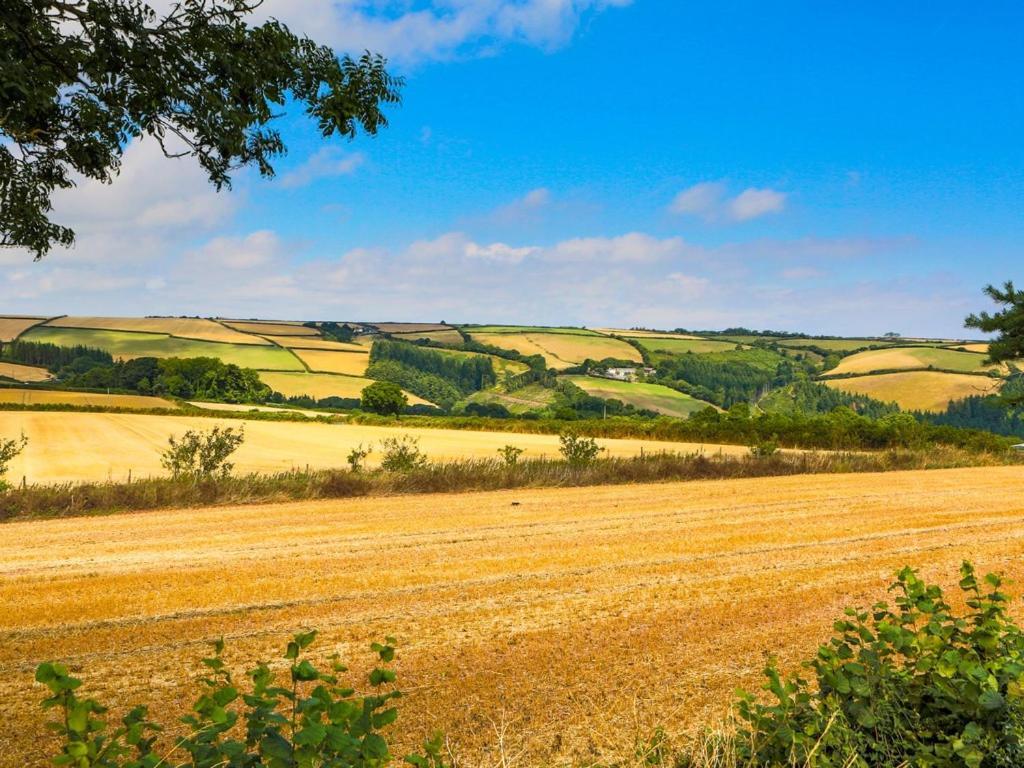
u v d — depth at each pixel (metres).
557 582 10.60
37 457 38.59
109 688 6.52
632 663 7.12
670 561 12.06
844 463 30.30
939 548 13.19
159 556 12.60
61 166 6.56
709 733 4.55
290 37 5.89
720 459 28.20
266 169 6.52
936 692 3.92
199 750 2.79
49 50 5.42
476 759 5.12
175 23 5.67
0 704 6.10
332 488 21.00
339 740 2.71
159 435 50.59
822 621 8.59
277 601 9.62
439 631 8.24
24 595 9.94
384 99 6.52
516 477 23.42
